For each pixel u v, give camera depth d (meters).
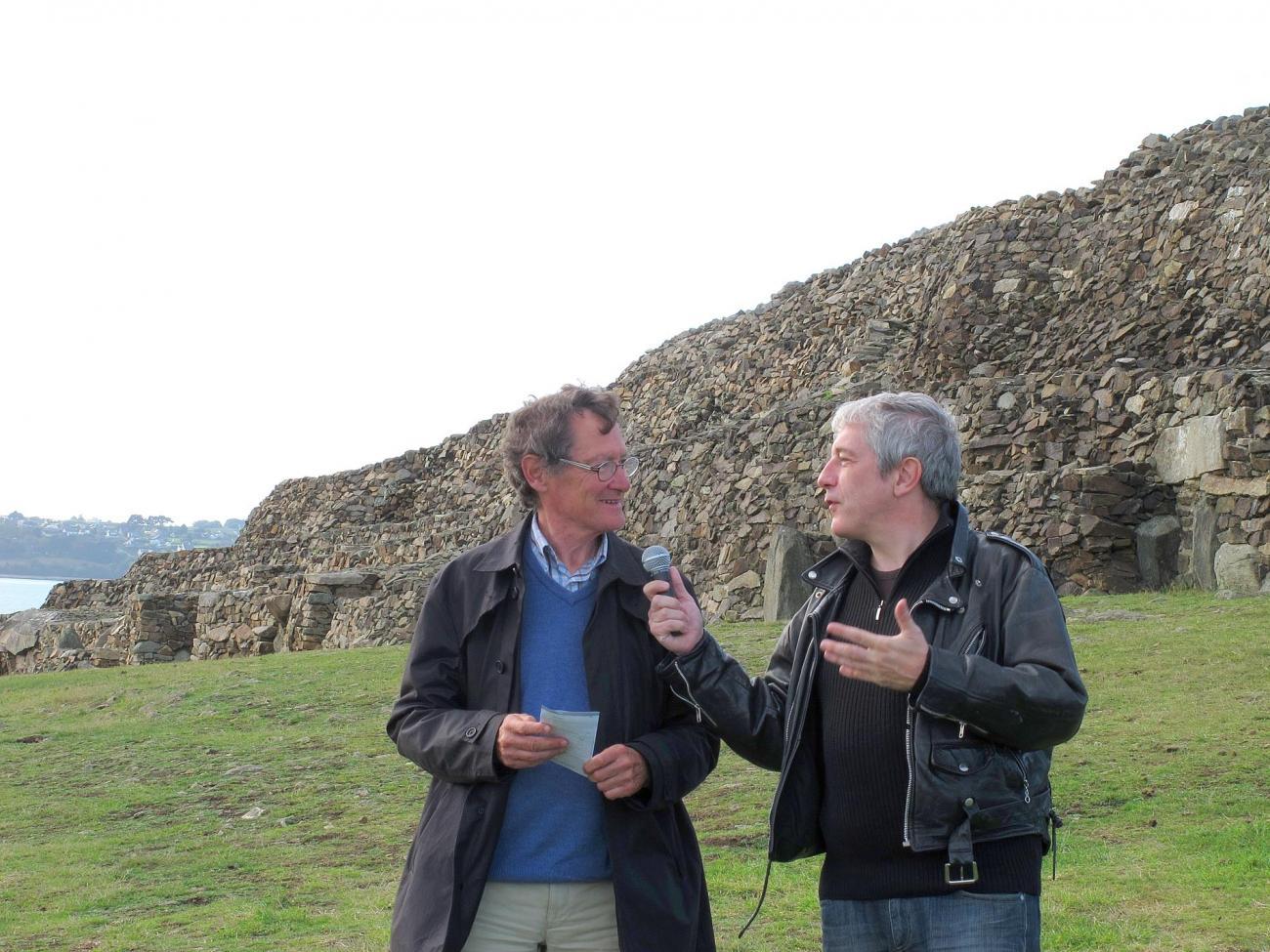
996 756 3.78
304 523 44.62
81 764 14.74
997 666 3.73
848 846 3.99
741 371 33.94
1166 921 6.62
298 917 7.95
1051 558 18.16
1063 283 26.00
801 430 23.80
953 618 3.97
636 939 4.09
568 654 4.39
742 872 8.16
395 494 42.75
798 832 4.11
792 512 23.02
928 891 3.82
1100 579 17.78
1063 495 18.33
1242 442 16.77
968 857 3.72
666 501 26.27
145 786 13.16
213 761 14.01
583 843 4.25
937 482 4.12
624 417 37.66
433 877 4.12
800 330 32.97
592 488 4.40
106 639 36.75
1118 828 8.36
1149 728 10.27
